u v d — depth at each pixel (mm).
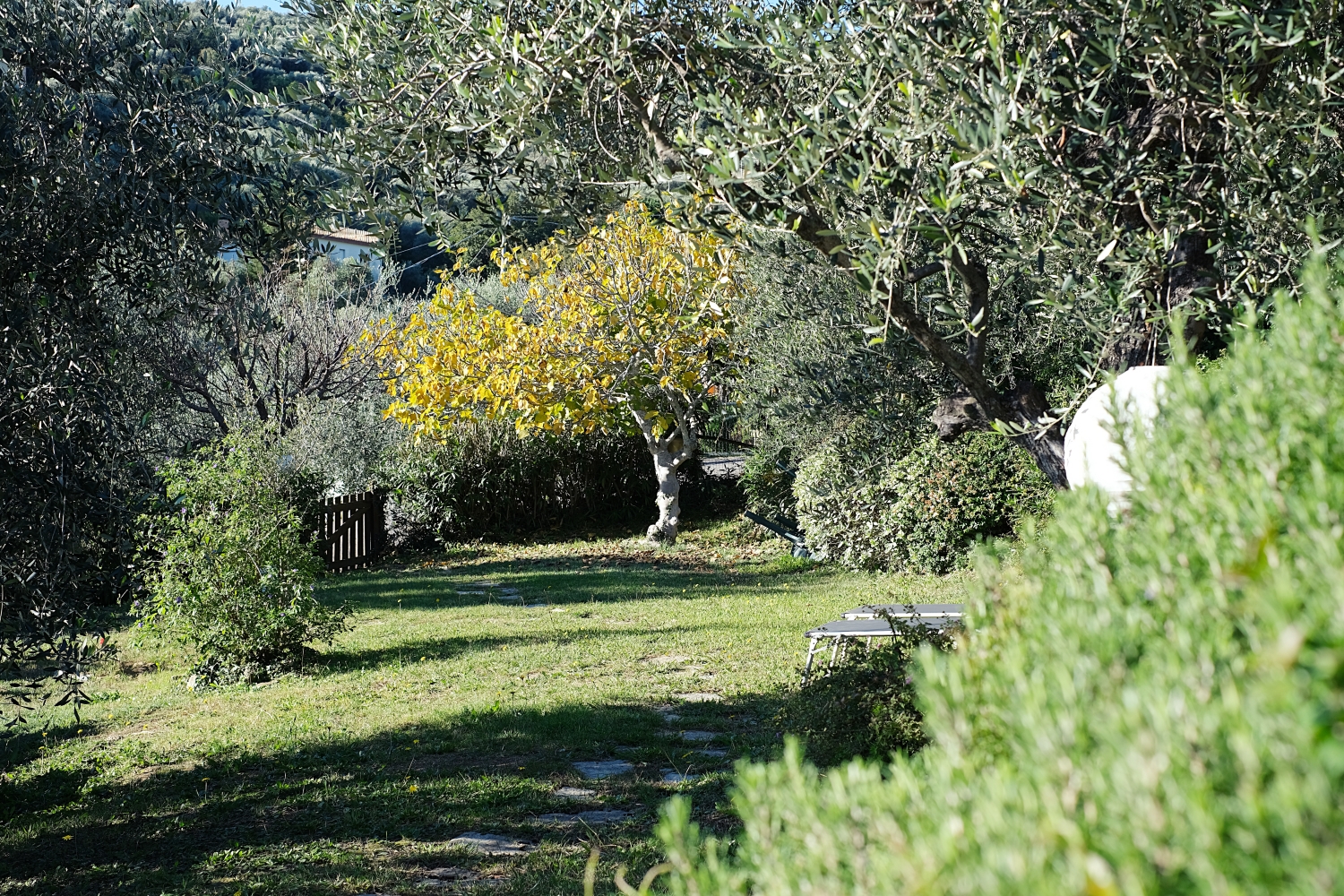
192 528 9289
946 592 11578
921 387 5621
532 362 16234
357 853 4957
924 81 3447
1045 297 3658
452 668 9117
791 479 17250
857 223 3422
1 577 4480
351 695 8328
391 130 4562
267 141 5449
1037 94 3312
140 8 5363
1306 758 796
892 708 4805
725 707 7391
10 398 4422
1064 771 1021
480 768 6203
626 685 8227
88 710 8523
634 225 15398
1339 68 3350
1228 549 1203
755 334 12039
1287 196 3463
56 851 5219
